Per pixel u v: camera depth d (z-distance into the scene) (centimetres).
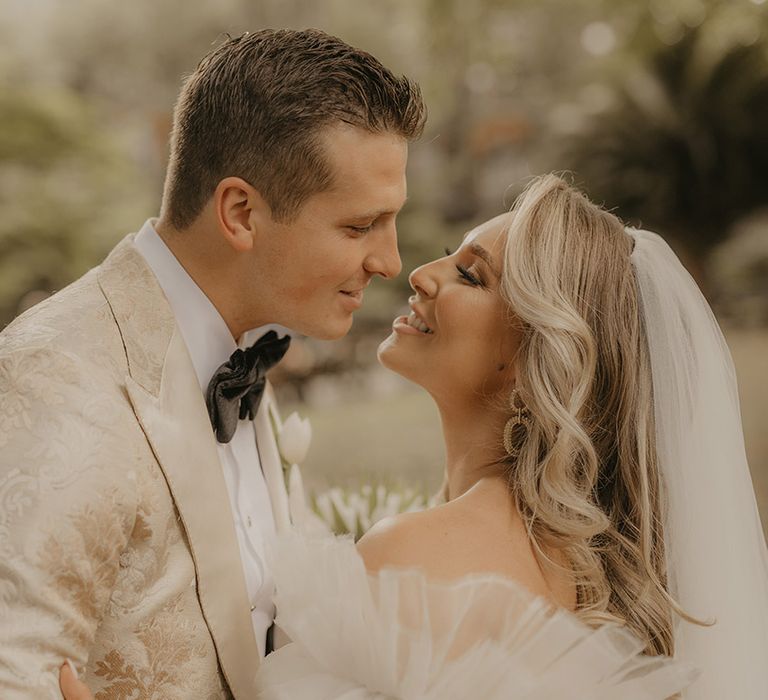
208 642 139
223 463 158
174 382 142
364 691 129
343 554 134
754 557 161
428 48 1645
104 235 1192
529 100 1717
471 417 162
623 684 130
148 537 133
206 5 1672
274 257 149
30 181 1183
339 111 142
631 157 1198
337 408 958
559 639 129
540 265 153
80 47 1652
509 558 141
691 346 161
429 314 164
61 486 122
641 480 155
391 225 154
